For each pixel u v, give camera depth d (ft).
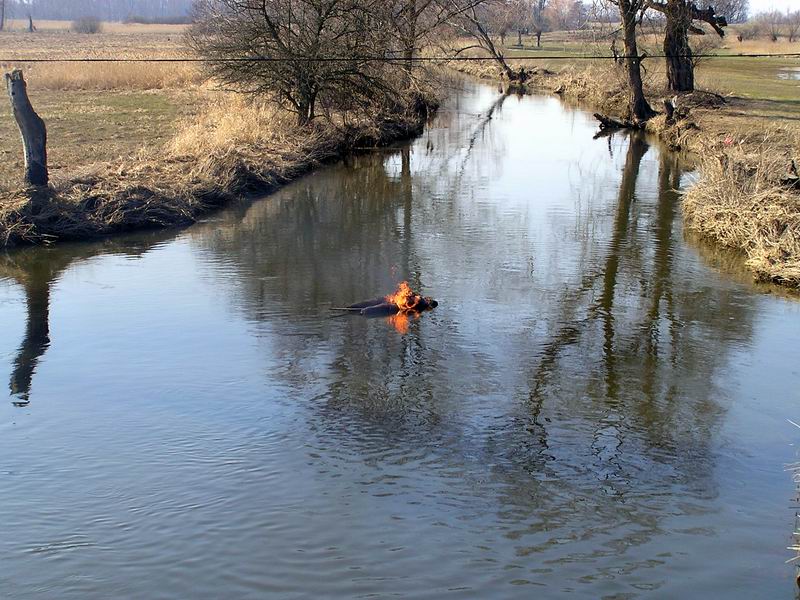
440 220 58.65
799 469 25.03
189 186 61.41
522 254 49.90
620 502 23.68
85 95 117.08
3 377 32.24
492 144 95.20
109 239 52.65
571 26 377.71
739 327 38.24
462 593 19.58
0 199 52.16
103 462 25.49
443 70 156.04
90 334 36.86
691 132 89.25
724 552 21.36
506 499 23.68
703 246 51.75
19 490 23.79
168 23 592.60
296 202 64.95
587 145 94.38
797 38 320.70
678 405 30.25
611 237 53.78
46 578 19.88
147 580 19.83
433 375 32.58
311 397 30.48
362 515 22.66
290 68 83.56
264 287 43.39
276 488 24.06
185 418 28.63
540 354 34.91
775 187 49.44
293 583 19.84
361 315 39.24
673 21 114.11
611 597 19.53
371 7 86.84
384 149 91.61
